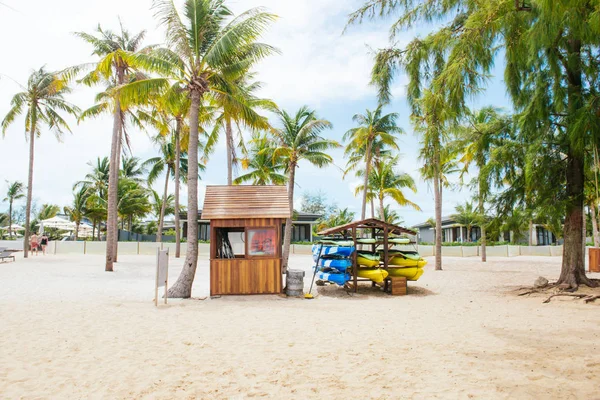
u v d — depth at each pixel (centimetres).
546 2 420
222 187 1307
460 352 572
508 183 1158
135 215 4919
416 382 454
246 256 1190
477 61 494
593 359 526
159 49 1186
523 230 1134
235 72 1234
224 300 1113
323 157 2169
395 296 1236
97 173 4541
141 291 1255
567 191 1072
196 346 618
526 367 497
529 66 771
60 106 2595
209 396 421
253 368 512
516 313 888
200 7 1150
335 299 1177
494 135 1129
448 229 5134
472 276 1766
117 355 567
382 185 3203
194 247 1175
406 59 538
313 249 1583
